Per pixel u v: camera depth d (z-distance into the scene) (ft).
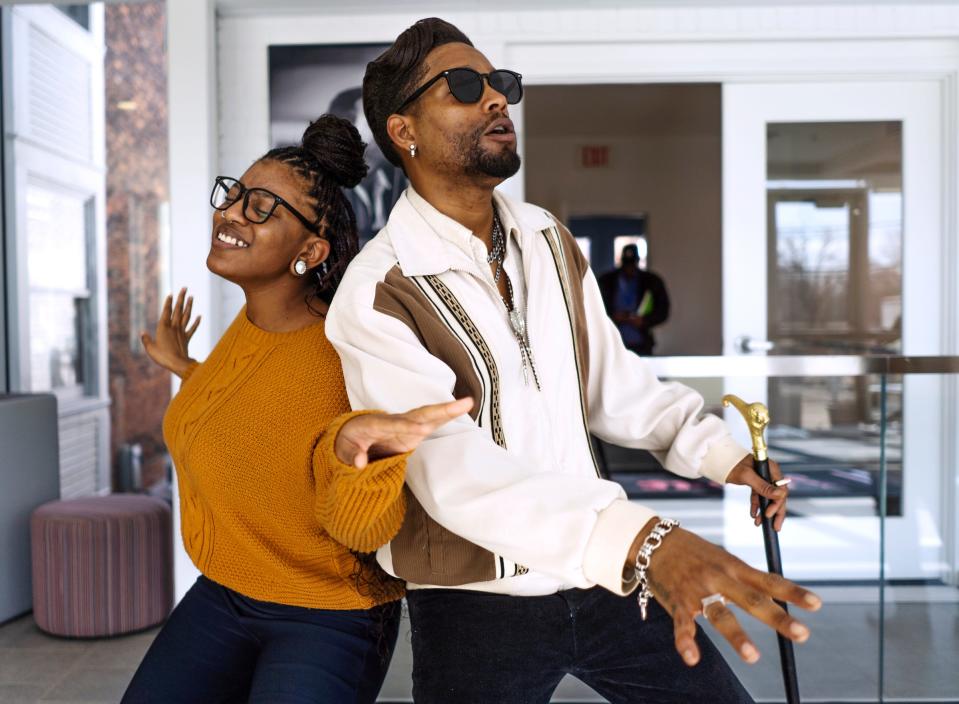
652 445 4.51
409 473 3.26
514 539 2.93
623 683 3.93
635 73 11.88
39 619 10.78
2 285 14.51
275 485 4.12
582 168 30.48
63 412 15.62
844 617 8.38
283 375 4.17
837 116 12.39
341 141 4.40
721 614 2.34
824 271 12.62
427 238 3.79
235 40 11.57
